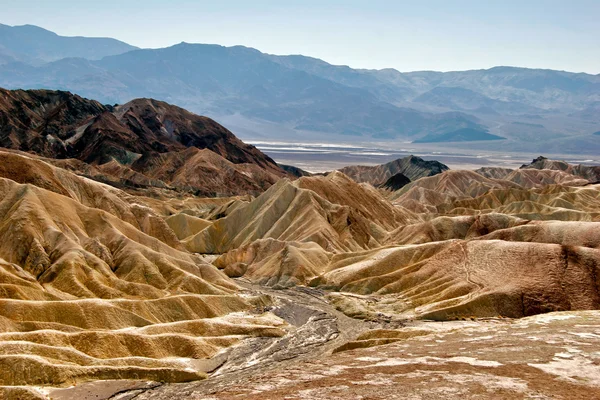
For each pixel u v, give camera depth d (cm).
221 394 7406
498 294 14950
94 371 10369
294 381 7688
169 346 12262
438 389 6631
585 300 14575
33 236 16750
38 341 11050
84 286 15250
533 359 7906
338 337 13950
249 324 14588
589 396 6206
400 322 14800
